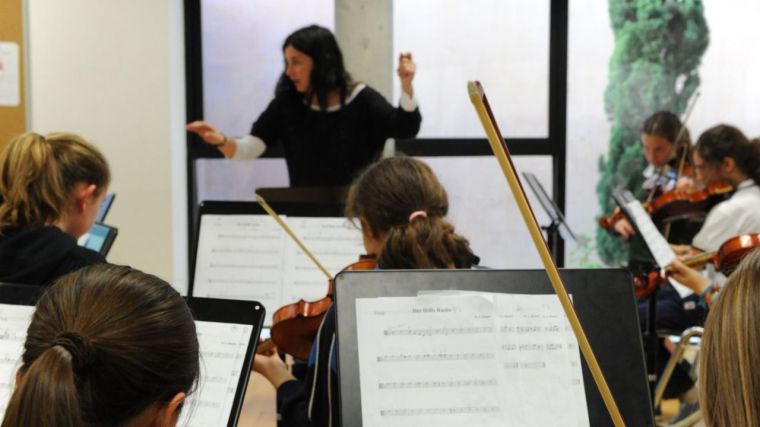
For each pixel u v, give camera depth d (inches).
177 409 39.1
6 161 72.0
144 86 152.0
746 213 126.6
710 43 170.7
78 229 75.8
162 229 154.5
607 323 54.9
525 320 54.1
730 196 139.9
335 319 53.1
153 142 153.1
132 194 153.9
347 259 93.4
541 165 173.6
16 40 149.4
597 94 171.8
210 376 56.8
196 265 95.1
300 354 81.9
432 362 52.6
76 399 33.6
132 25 150.8
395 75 170.7
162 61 151.7
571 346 53.8
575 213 174.4
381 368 52.2
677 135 157.4
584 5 169.9
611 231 158.9
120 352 35.7
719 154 129.9
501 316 54.0
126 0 150.3
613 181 173.2
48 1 149.6
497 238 174.2
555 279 44.3
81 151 73.9
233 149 132.8
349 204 69.7
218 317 59.1
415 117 130.7
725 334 34.1
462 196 173.2
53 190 71.7
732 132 130.9
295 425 67.6
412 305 53.8
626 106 171.8
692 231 148.7
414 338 53.0
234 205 96.0
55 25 150.2
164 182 153.6
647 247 110.5
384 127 132.0
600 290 55.6
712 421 35.2
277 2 167.9
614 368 53.9
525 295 54.7
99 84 151.6
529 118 172.6
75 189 73.2
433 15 170.1
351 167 134.6
